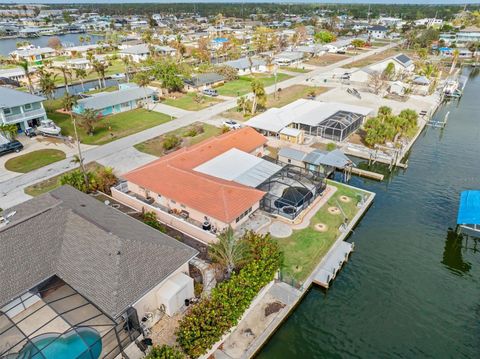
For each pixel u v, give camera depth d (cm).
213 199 3866
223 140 5312
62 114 7694
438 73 10438
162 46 15538
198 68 11750
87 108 7131
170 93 9550
